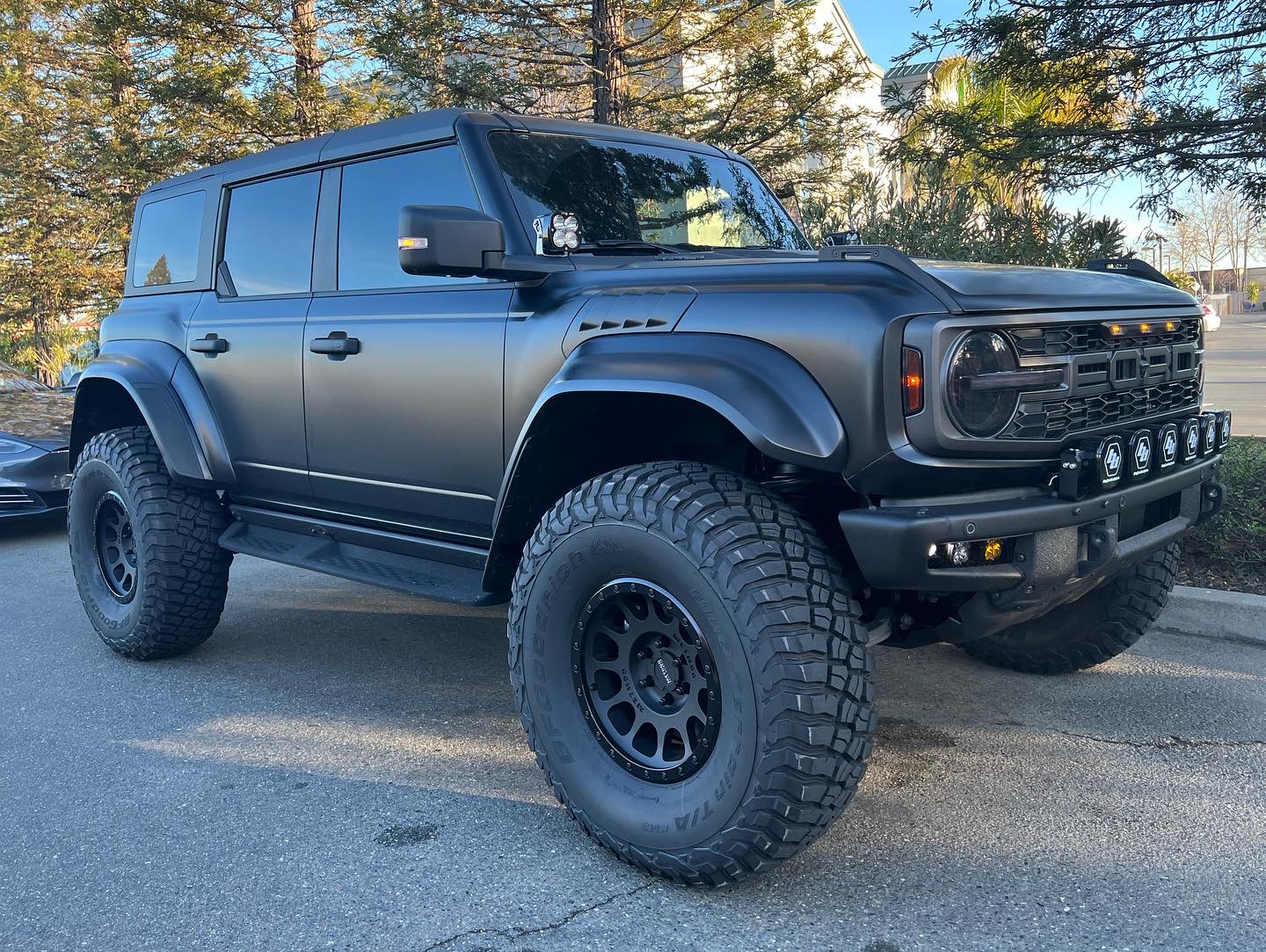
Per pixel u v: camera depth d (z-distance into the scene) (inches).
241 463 159.5
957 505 91.1
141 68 475.2
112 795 122.8
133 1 439.5
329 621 198.1
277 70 480.7
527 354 114.3
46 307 653.9
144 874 103.6
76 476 178.1
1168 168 228.1
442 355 124.4
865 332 89.0
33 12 591.5
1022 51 232.7
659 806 97.3
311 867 104.1
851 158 404.8
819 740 87.7
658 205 138.1
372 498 140.5
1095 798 113.3
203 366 163.9
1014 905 92.7
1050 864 99.7
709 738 93.8
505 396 117.4
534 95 394.9
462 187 126.4
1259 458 220.8
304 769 128.9
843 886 97.0
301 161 150.3
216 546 167.5
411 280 133.3
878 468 89.5
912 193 286.5
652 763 100.0
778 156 383.6
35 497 286.5
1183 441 110.3
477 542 131.3
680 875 96.1
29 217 614.2
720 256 126.6
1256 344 1088.2
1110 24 223.9
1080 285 103.7
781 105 381.7
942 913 91.9
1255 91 215.0
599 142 138.6
